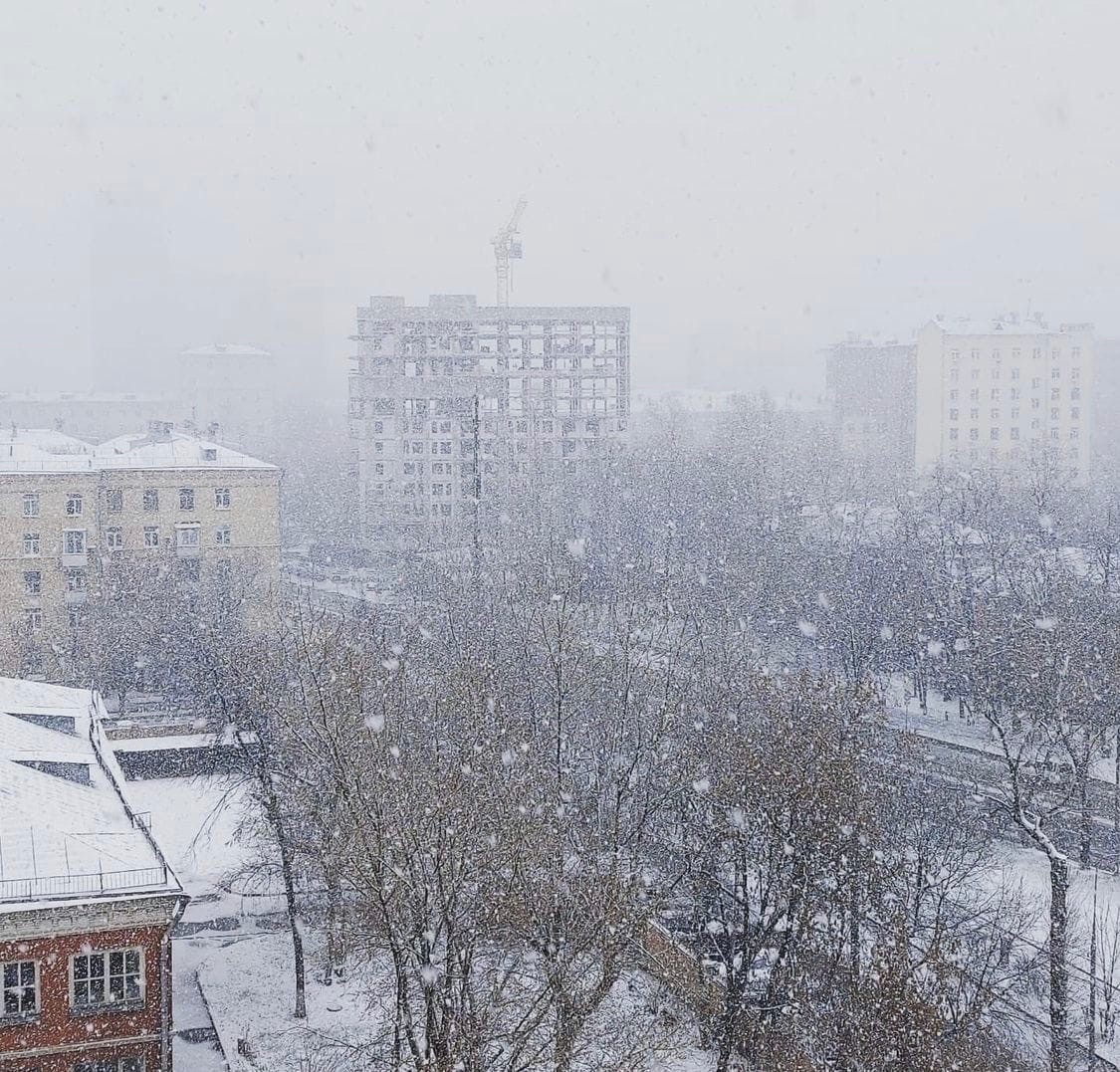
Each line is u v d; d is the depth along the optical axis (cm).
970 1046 2756
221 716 5088
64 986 2870
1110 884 4231
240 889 4594
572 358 13225
